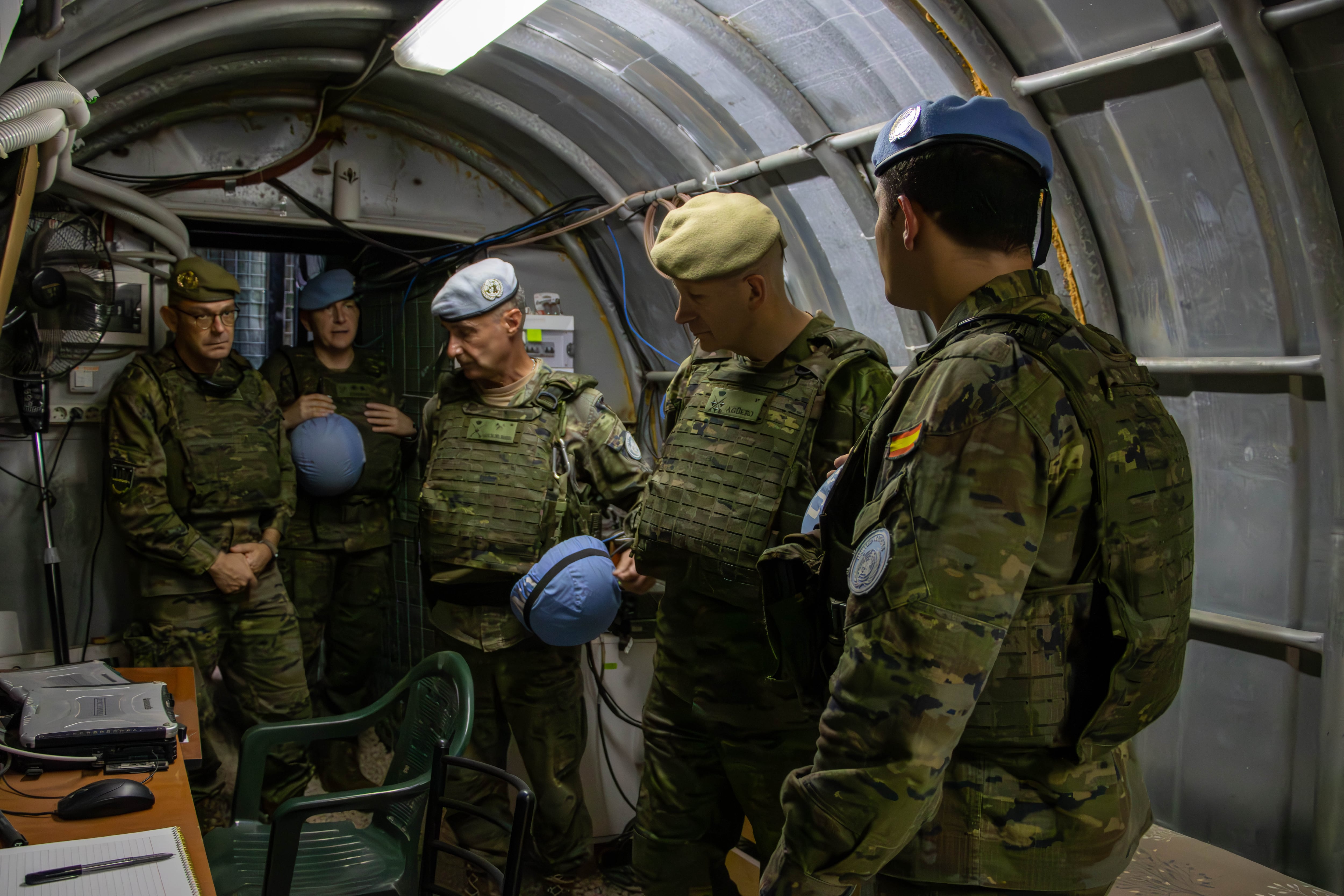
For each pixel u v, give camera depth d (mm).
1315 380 1831
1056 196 2076
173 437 2943
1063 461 975
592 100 3031
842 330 1893
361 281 4039
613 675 3066
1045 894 1034
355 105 3393
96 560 3119
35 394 2791
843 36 2217
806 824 1004
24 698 1908
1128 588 1002
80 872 1284
